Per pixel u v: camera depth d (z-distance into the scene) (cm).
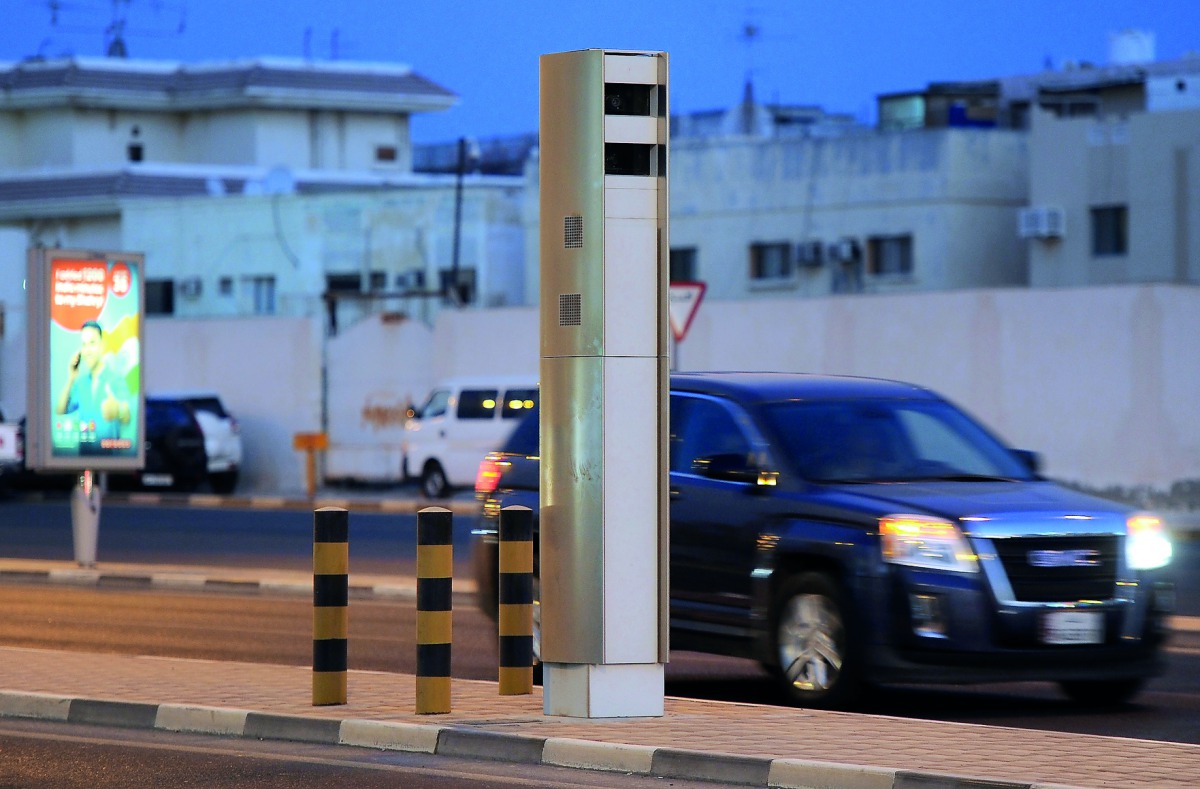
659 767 2519
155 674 3419
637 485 2847
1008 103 15162
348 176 19325
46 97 19400
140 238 16438
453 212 15200
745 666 3969
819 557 3169
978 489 3231
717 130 16312
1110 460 8888
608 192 2827
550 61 2856
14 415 12500
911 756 2484
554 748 2614
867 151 13162
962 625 3016
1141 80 13938
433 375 11088
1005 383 9194
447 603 2906
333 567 3009
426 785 2462
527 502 3672
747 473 3338
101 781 2511
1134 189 12344
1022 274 13162
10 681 3312
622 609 2838
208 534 7988
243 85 19638
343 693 3005
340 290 15638
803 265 13350
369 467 11250
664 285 2848
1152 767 2402
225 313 16050
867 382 3622
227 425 11069
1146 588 3148
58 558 6819
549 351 2862
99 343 6269
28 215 17850
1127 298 8844
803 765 2411
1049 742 2611
